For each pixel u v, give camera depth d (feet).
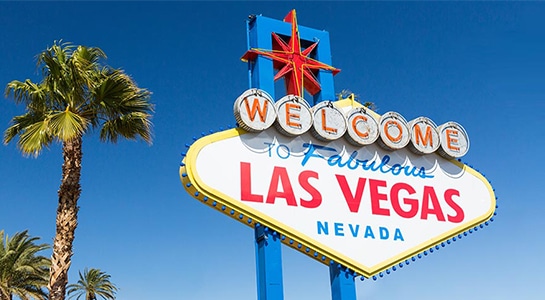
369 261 51.83
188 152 48.49
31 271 120.57
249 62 57.98
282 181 51.16
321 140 54.44
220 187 48.47
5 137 63.93
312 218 51.11
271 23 59.41
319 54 61.52
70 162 58.54
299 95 57.72
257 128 51.01
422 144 58.44
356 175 54.90
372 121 56.90
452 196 58.54
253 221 49.16
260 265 49.37
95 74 62.34
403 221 55.01
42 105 62.64
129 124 63.82
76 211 58.03
